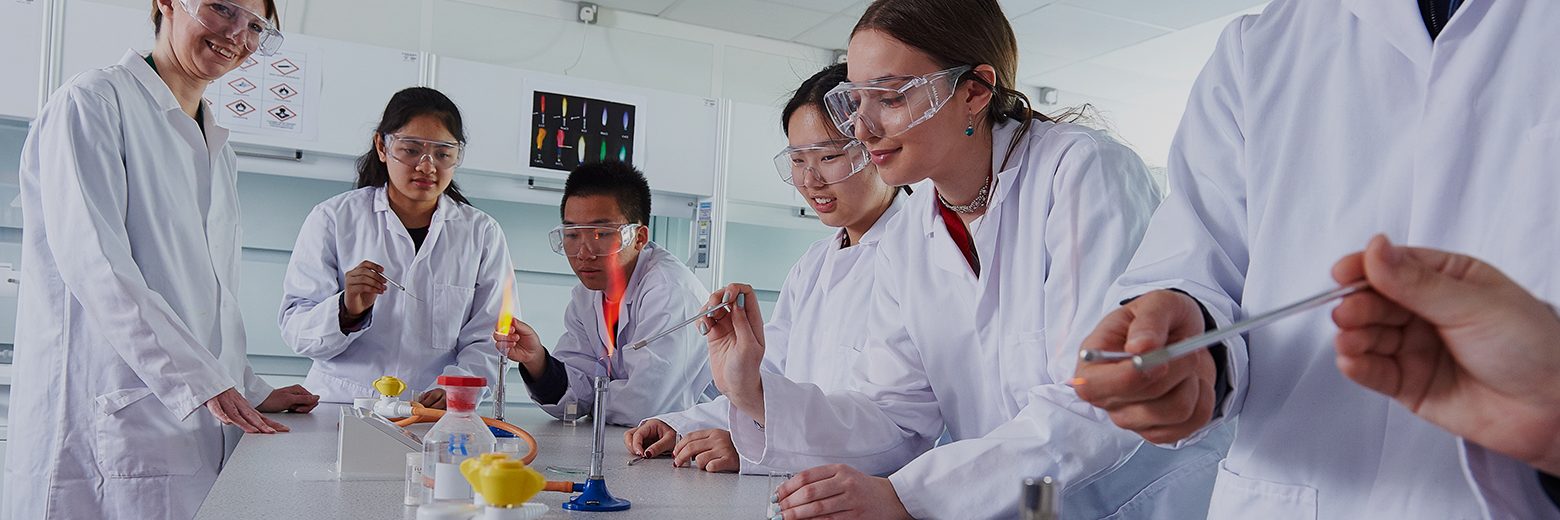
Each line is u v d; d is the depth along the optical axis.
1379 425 0.86
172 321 1.86
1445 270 0.54
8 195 3.28
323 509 1.07
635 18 4.91
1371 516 0.84
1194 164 1.08
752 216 4.54
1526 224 0.77
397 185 2.59
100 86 1.91
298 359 4.02
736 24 5.02
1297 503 0.90
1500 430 0.58
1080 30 4.93
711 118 4.31
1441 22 0.89
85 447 1.90
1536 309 0.53
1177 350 0.54
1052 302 1.30
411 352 2.68
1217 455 1.41
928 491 1.08
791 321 2.19
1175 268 0.98
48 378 1.92
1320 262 0.91
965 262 1.47
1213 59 1.09
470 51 4.54
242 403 1.84
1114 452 1.09
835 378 1.80
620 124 4.12
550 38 4.70
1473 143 0.82
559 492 1.22
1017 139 1.42
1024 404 1.37
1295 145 0.96
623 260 2.44
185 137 2.12
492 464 0.84
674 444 1.65
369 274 2.38
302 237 2.70
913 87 1.30
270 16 2.12
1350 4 0.94
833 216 1.97
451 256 2.74
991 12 1.39
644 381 2.34
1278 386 0.92
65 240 1.83
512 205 4.48
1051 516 0.51
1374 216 0.88
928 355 1.51
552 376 2.32
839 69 1.89
